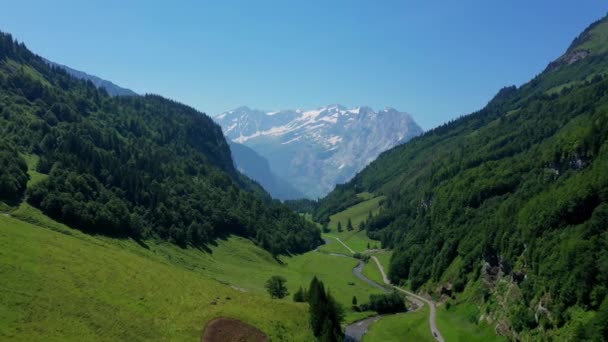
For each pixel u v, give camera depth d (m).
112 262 131.00
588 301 109.94
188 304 120.62
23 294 94.56
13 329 83.00
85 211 179.62
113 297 109.62
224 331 112.44
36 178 191.88
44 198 173.50
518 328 128.00
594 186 133.50
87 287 108.69
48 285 102.19
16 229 128.62
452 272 194.38
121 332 96.81
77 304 99.62
